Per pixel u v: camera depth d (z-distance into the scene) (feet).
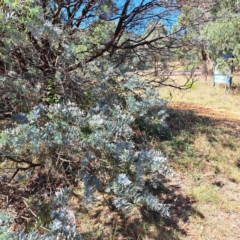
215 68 25.13
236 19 20.75
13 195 5.58
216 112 16.69
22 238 3.10
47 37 4.52
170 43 11.23
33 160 6.26
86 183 4.77
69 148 4.88
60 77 7.52
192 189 6.90
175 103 17.92
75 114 5.16
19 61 7.72
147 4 10.13
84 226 5.58
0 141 4.33
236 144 9.95
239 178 7.55
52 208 4.46
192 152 8.86
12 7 3.58
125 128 5.38
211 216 6.04
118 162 4.75
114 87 7.63
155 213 5.94
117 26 10.32
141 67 11.44
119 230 5.53
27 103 6.87
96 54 9.78
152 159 4.81
